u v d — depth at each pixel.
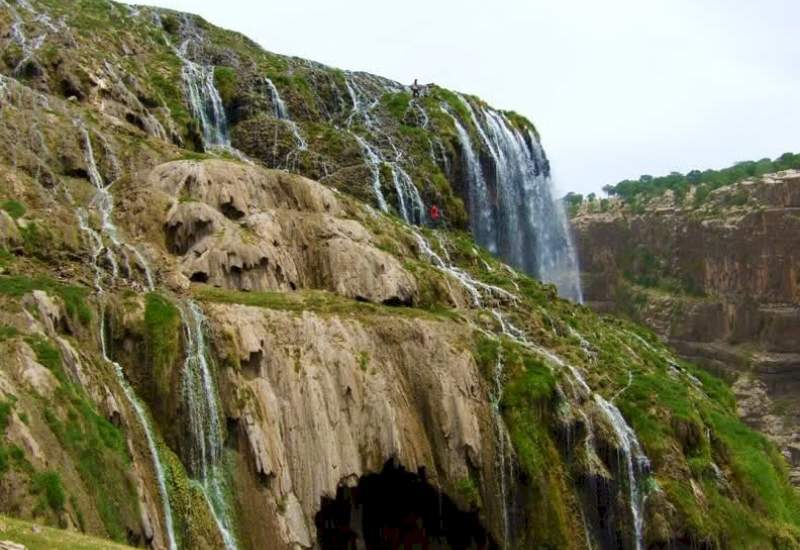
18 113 60.91
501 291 69.88
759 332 185.88
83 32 82.69
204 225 56.66
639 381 67.00
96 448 39.75
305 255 60.56
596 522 58.53
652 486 59.97
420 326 57.78
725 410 78.75
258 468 47.78
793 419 169.50
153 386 46.88
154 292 50.72
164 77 84.62
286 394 50.78
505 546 55.69
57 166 59.38
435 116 97.62
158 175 60.53
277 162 84.00
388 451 52.53
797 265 182.75
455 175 95.38
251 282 55.91
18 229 50.25
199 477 46.59
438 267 69.38
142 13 100.19
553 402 59.62
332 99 99.06
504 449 57.06
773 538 62.50
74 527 36.09
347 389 52.56
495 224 100.75
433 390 56.09
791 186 187.62
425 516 56.00
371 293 60.12
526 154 109.31
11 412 36.97
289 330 52.69
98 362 45.06
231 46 102.31
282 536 47.19
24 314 42.78
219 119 87.12
